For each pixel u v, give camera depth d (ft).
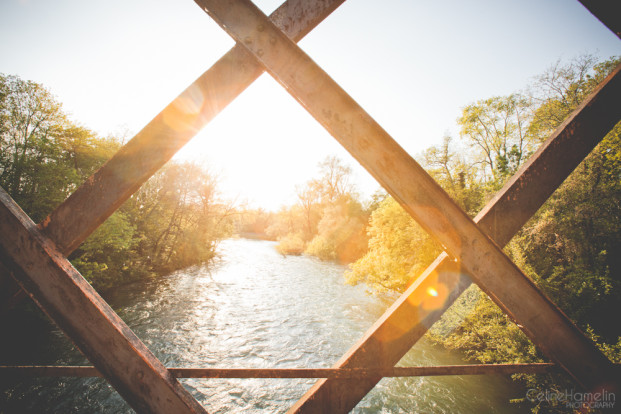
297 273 73.05
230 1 3.40
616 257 27.45
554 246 27.81
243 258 97.55
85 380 22.70
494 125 57.00
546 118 44.70
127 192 3.25
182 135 3.30
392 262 41.81
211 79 3.38
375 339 3.72
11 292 3.49
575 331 3.73
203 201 88.53
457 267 3.84
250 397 22.91
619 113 3.78
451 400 21.94
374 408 21.27
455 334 28.12
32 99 44.24
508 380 24.16
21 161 38.09
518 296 3.63
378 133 3.51
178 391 3.26
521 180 3.79
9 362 23.85
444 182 50.62
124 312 37.32
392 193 3.51
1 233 3.18
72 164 48.65
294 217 177.78
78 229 3.24
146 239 66.59
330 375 3.59
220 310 41.37
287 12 3.53
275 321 38.17
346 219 115.34
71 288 3.19
